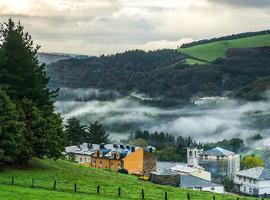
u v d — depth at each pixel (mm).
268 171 158875
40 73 85000
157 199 63500
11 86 80250
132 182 85625
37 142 78875
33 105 79750
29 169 81375
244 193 156250
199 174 151875
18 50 81375
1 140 72500
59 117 85562
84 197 58906
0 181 66812
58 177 76750
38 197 56188
